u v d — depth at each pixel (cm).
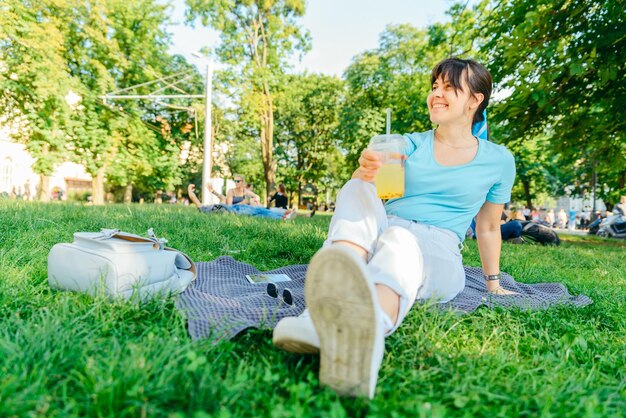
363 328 124
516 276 389
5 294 200
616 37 641
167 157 1998
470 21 967
